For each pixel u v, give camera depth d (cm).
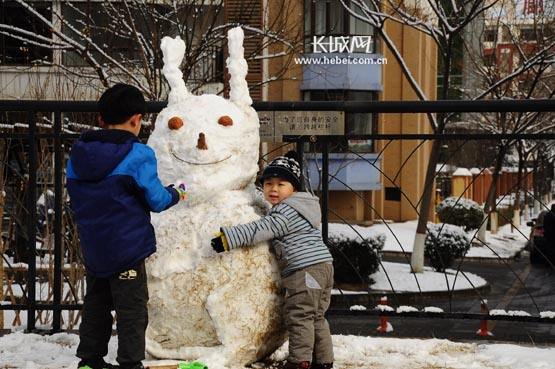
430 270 1561
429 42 2645
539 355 516
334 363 492
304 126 570
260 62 1897
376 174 2375
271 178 463
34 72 1466
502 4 1869
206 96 466
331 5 2250
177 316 437
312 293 445
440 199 3066
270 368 461
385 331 966
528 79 1805
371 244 1344
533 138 545
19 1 1212
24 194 836
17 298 830
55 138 583
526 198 3131
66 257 848
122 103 419
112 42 1412
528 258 2059
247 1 1497
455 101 540
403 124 2581
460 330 1028
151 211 414
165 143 448
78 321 812
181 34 1243
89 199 402
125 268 404
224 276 432
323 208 569
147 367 418
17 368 475
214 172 446
